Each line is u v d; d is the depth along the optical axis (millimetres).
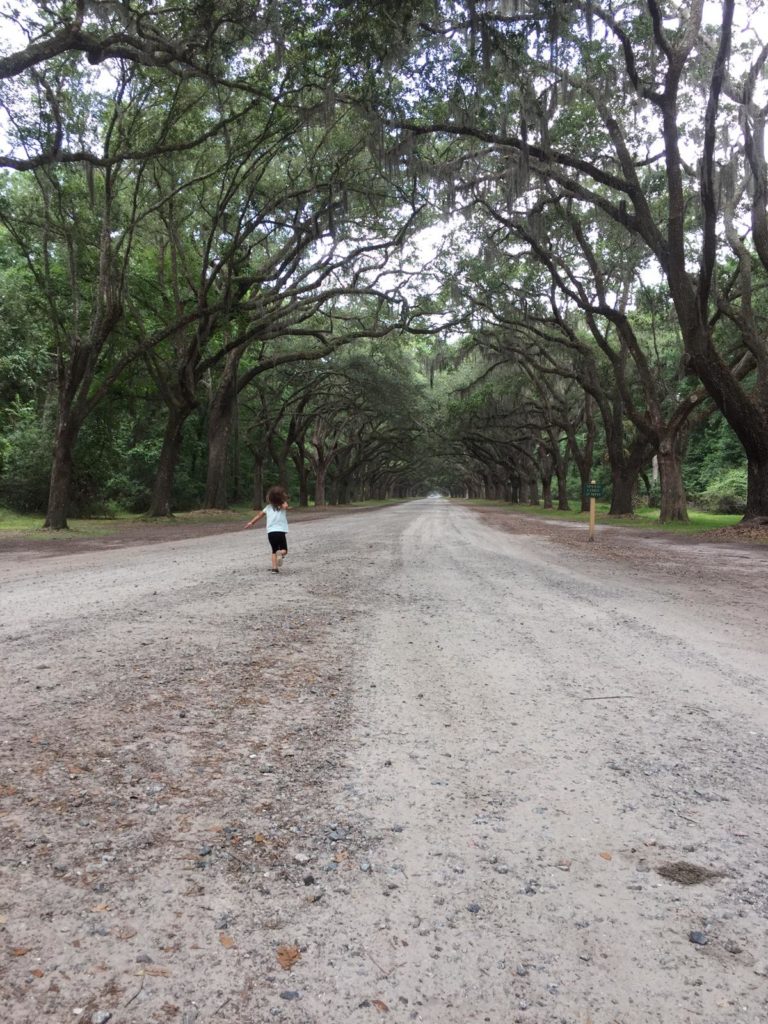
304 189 23312
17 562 13258
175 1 15508
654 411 28188
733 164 18109
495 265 28203
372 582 10531
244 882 2555
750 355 23516
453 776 3561
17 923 2273
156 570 11672
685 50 16359
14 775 3402
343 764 3686
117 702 4531
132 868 2617
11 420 35250
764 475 20859
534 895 2518
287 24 14164
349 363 41656
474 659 5965
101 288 22516
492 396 45938
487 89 15664
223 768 3580
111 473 38094
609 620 7781
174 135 21500
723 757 3852
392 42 13859
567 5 13680
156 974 2062
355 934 2273
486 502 92000
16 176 23734
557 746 3994
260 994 1996
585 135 20266
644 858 2789
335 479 72812
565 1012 1950
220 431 36719
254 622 7191
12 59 13375
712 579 11562
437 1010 1949
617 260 25797
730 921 2383
